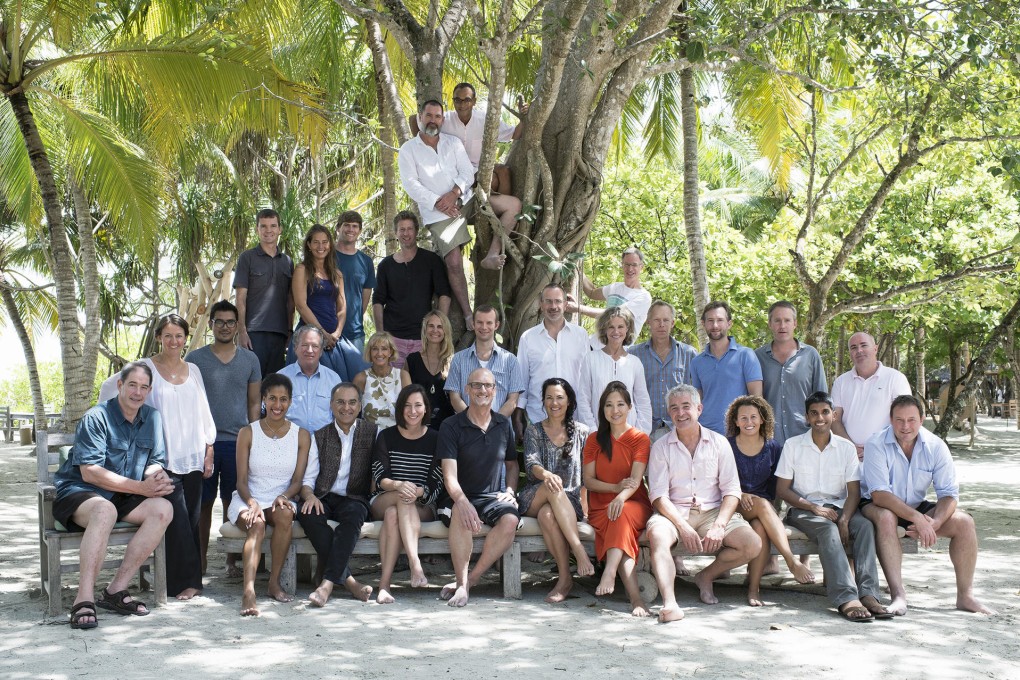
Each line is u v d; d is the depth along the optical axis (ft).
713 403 23.38
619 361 23.39
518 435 25.16
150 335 80.07
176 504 20.30
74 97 42.09
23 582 21.72
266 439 20.85
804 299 53.01
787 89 45.78
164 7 38.52
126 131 47.03
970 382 37.50
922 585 21.80
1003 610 19.39
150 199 40.86
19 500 37.42
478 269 28.76
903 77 32.22
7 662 15.42
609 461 20.89
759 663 15.62
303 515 20.52
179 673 14.88
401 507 20.58
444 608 19.60
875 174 50.01
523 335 24.41
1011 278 45.62
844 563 19.42
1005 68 29.48
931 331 76.18
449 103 48.06
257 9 36.60
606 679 14.74
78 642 16.66
